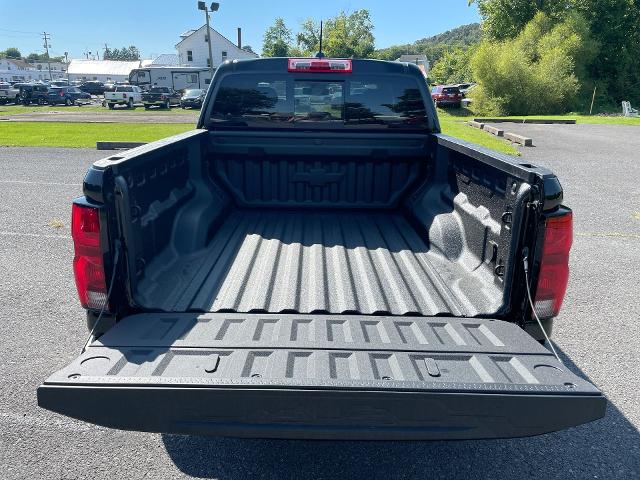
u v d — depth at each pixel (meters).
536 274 2.62
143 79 67.00
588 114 39.34
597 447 3.15
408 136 4.36
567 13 45.12
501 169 2.82
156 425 2.07
